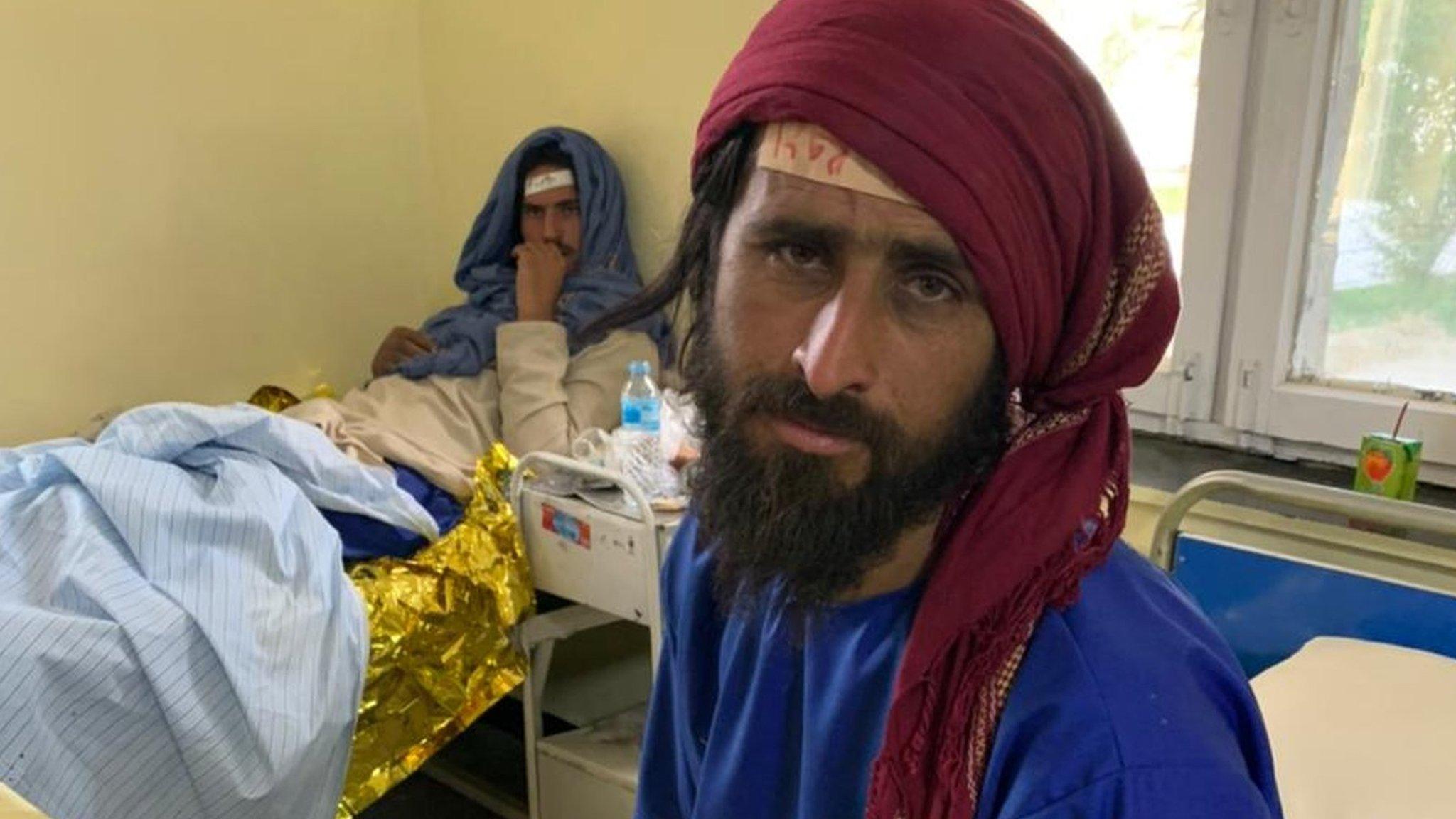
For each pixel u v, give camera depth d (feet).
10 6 6.35
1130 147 1.73
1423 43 4.83
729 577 1.95
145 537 4.79
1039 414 1.82
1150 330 1.80
